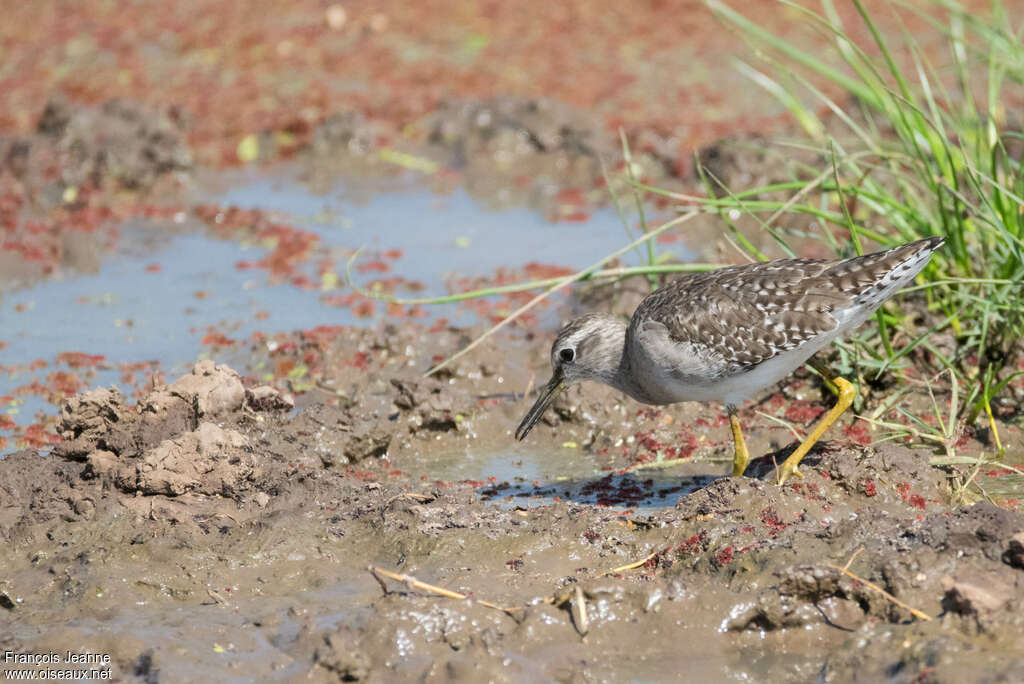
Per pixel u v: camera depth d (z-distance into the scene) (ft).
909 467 35.37
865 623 28.66
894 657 26.78
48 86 84.28
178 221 65.16
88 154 69.21
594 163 71.26
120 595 31.30
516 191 69.56
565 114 74.90
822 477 34.91
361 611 29.94
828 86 81.30
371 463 40.96
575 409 43.21
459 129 76.48
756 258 49.47
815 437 36.17
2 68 88.28
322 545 33.81
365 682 27.71
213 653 28.60
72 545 33.35
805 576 29.25
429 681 27.50
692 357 35.83
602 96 81.41
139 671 28.25
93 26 99.55
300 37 97.14
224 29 98.94
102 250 60.49
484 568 32.19
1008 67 48.11
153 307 53.42
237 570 32.58
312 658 28.32
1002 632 26.86
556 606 29.86
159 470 35.37
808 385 43.75
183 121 77.87
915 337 43.93
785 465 35.63
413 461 41.27
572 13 103.24
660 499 37.50
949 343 43.70
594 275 44.14
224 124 79.00
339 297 54.39
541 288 54.44
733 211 61.72
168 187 69.87
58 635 29.17
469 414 43.52
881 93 51.55
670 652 28.66
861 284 34.86
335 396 44.68
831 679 27.04
